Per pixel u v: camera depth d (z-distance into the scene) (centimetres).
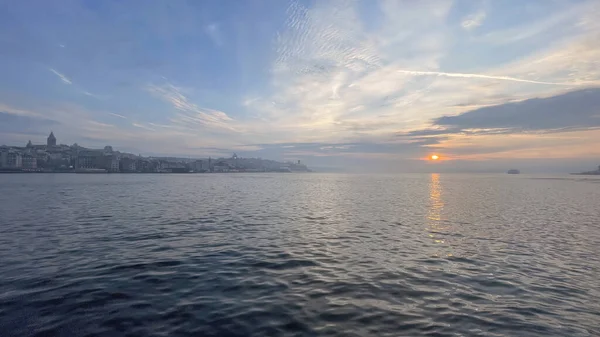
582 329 1129
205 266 1777
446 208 4781
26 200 5556
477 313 1234
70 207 4538
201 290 1423
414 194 7700
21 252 2038
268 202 5559
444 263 1889
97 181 14912
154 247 2203
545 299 1386
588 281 1619
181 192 7894
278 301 1312
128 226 3023
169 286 1466
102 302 1278
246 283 1517
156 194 7150
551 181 18100
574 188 10825
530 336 1074
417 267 1803
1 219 3406
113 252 2058
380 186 11788
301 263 1853
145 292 1390
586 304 1341
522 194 7869
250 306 1260
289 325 1111
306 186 11650
